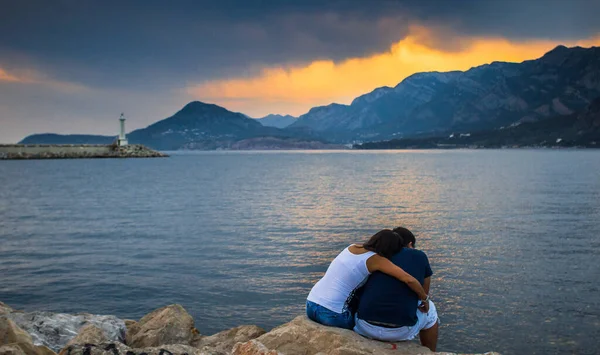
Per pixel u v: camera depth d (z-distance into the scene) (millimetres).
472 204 38250
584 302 13320
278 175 88875
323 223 28516
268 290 14781
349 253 6602
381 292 6293
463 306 13086
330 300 6621
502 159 186500
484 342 10805
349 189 55031
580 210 33875
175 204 40250
